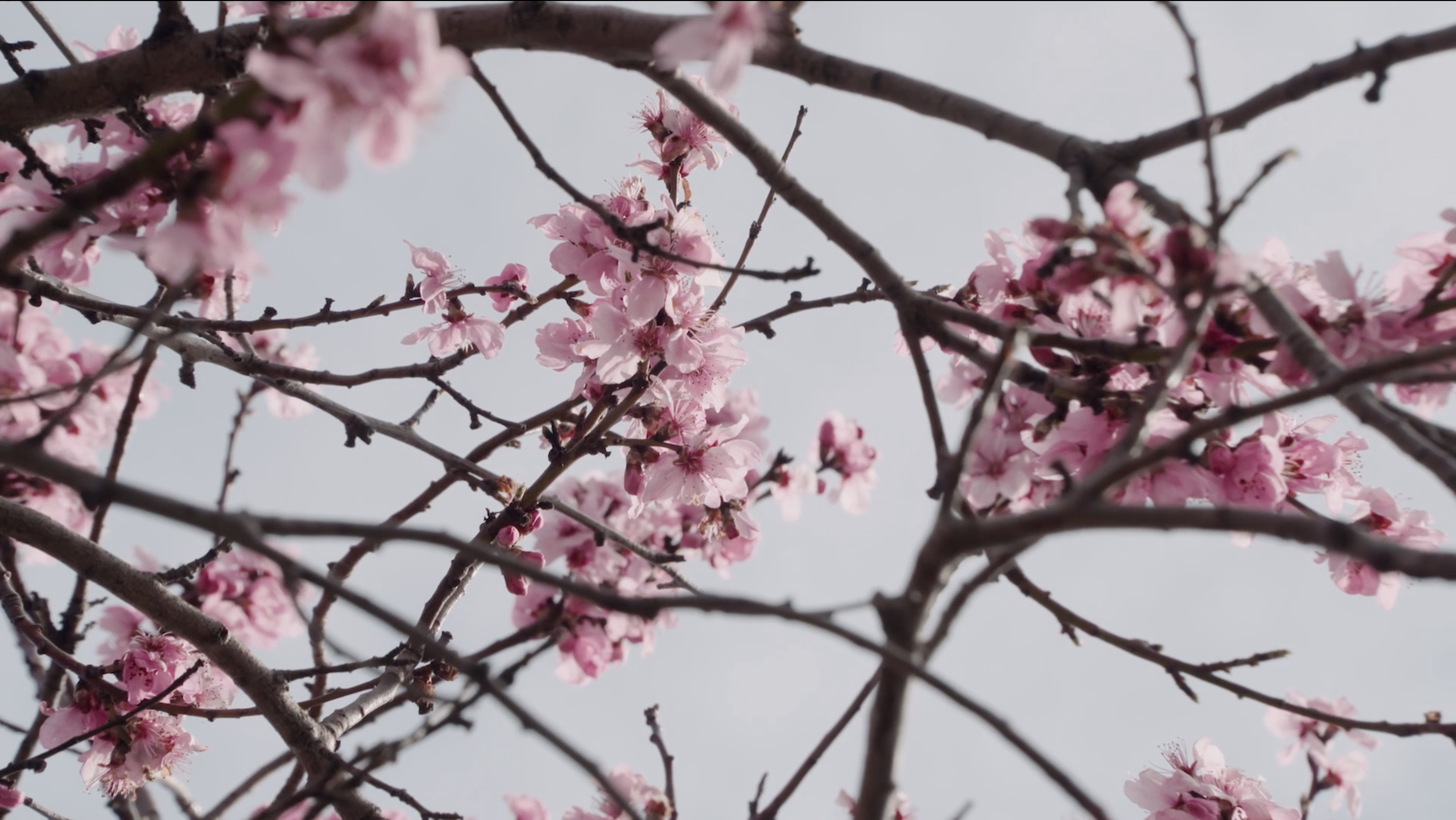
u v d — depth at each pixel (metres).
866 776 1.15
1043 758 1.05
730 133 1.24
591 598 1.15
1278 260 1.24
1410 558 0.97
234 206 1.15
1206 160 1.17
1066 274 1.19
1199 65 1.18
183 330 1.30
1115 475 1.08
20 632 1.32
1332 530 1.00
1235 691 1.28
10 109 1.26
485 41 1.25
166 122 1.30
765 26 1.19
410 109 1.09
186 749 1.32
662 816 1.32
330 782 1.26
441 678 1.31
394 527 1.15
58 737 1.31
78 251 1.24
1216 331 1.22
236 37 1.25
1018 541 1.14
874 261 1.24
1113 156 1.23
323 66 1.07
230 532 1.13
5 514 1.24
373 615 1.15
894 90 1.25
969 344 1.23
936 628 1.15
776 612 1.13
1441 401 1.25
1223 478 1.25
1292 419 1.28
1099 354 1.22
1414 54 1.21
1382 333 1.22
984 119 1.24
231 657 1.26
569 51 1.25
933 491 1.21
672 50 1.18
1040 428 1.26
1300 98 1.22
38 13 1.30
